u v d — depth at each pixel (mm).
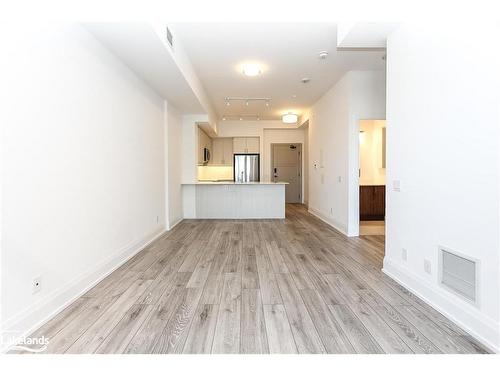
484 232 1790
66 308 2264
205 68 4625
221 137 9258
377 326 2000
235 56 4152
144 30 2672
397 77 2752
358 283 2771
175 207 5980
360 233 5090
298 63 4406
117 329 1963
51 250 2156
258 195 6766
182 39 3629
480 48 1785
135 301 2387
